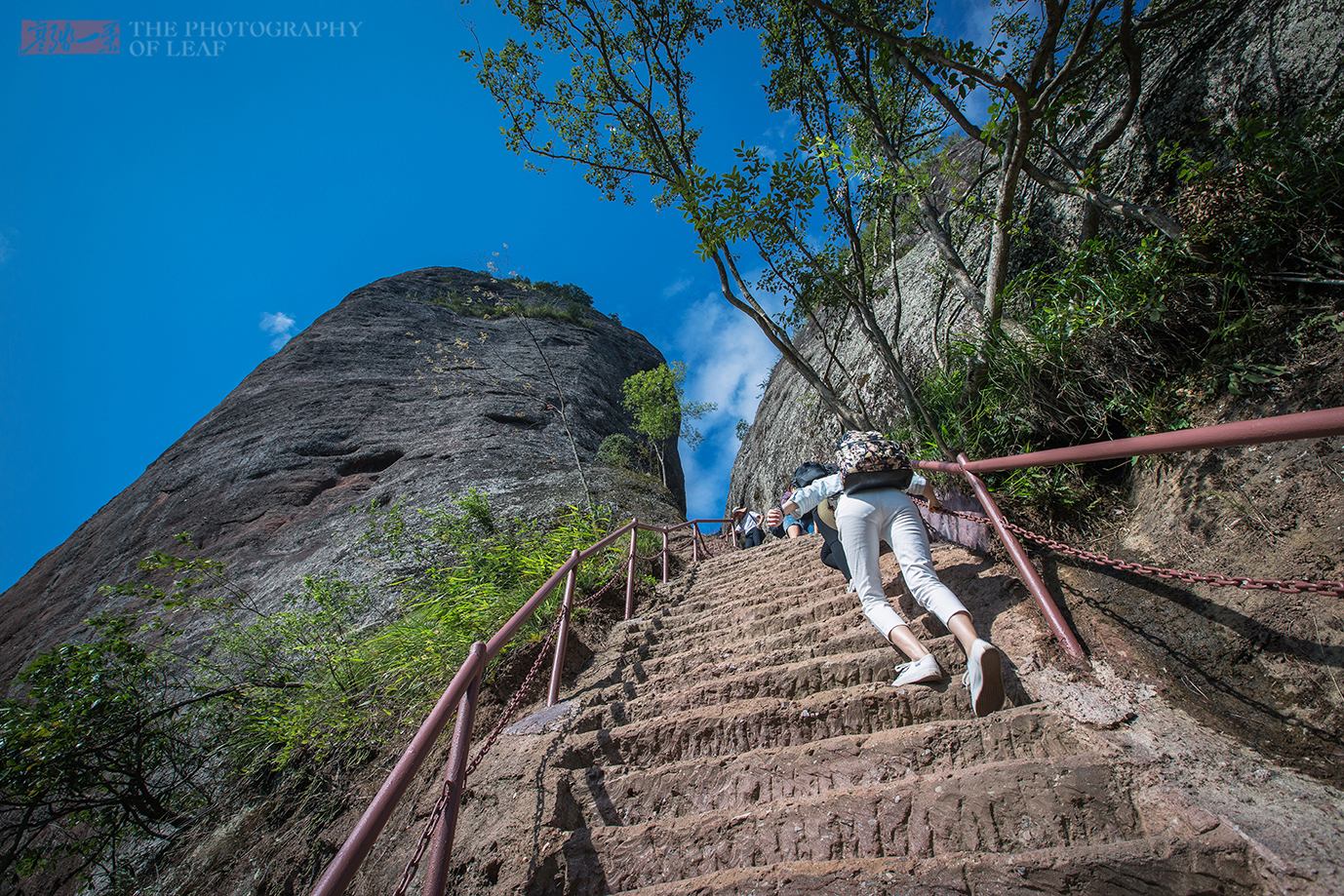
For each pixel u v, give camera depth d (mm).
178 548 15953
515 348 29000
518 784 2652
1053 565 3104
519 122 7035
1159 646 2381
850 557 2979
